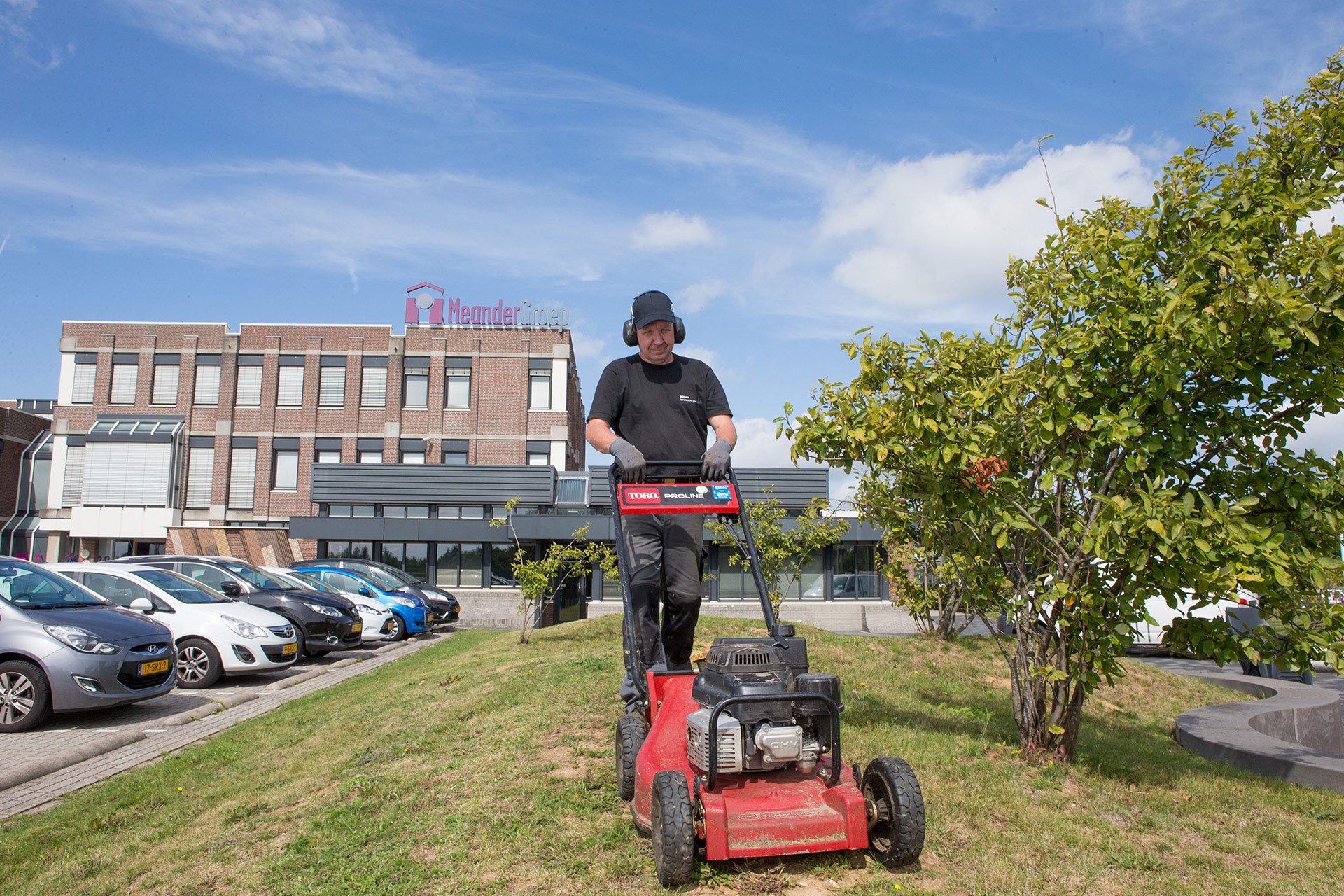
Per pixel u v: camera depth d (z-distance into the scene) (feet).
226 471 120.78
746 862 13.42
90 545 120.78
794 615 94.63
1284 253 17.88
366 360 123.44
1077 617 19.44
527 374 123.44
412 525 97.45
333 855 15.07
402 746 21.99
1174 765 21.81
